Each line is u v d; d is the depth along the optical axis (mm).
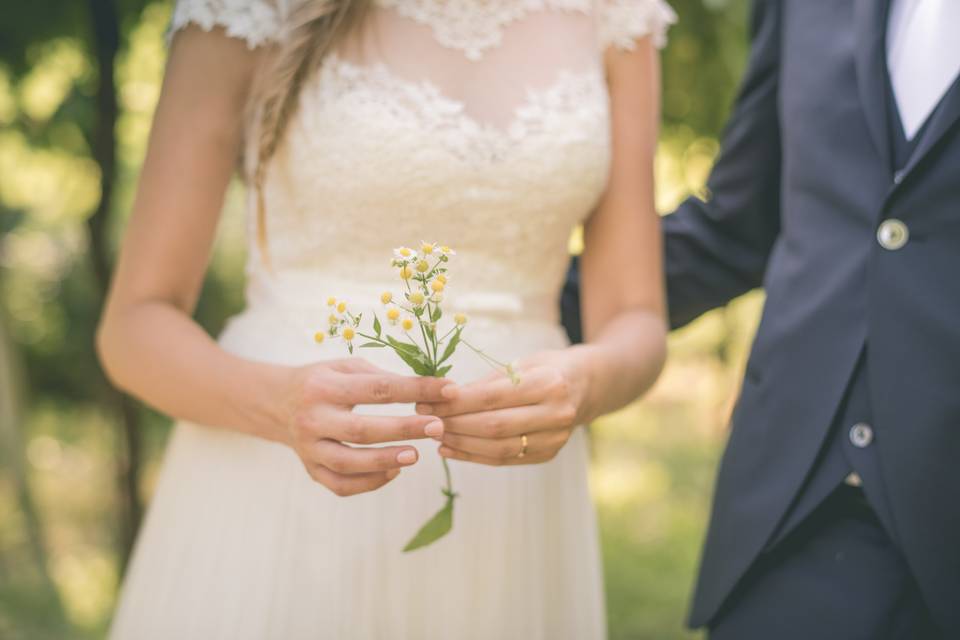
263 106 1110
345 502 1121
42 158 2742
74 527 3506
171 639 1143
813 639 1105
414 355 987
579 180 1151
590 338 1227
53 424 4348
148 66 2270
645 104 1226
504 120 1132
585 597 1219
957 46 1084
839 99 1138
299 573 1116
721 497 1189
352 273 1140
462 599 1138
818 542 1126
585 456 1242
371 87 1110
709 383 4301
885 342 1078
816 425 1110
